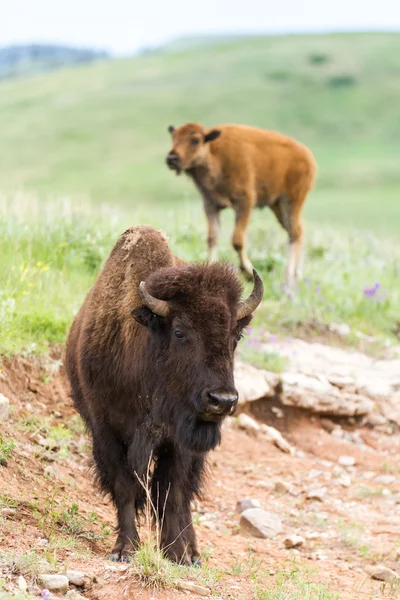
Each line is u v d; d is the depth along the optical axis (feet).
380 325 163.73
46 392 101.50
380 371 142.72
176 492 72.23
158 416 68.90
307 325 154.92
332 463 116.26
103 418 73.77
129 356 71.46
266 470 109.40
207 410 63.87
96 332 74.54
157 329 68.03
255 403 125.59
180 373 65.98
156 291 67.56
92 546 70.90
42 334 108.99
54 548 65.00
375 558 85.87
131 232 78.95
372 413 129.70
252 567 76.02
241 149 165.78
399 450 123.65
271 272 170.50
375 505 103.14
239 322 70.74
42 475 83.15
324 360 141.59
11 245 136.15
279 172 171.94
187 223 181.78
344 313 163.73
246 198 165.68
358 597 72.02
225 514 96.02
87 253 141.49
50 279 126.31
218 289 67.15
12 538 65.10
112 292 75.51
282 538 90.84
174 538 70.90
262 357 133.18
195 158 161.48
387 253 209.97
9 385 98.22
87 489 85.97
